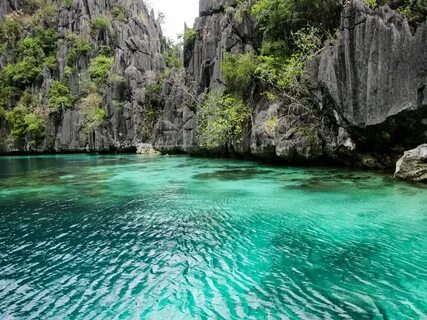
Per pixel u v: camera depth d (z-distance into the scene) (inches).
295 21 1163.9
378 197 682.8
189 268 421.7
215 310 330.6
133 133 2395.4
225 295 356.8
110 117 2440.9
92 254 475.5
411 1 880.3
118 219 632.4
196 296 357.4
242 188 843.4
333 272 394.6
